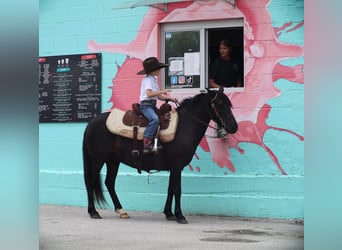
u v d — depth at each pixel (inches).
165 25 372.5
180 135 314.2
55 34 400.2
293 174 333.1
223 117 309.1
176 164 315.0
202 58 364.8
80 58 391.5
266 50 339.9
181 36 370.3
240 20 351.9
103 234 282.2
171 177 319.3
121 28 379.9
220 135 348.5
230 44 360.8
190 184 352.5
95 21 387.5
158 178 362.9
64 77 396.5
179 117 319.9
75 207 384.8
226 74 361.1
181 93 367.6
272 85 338.6
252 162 342.6
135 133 319.3
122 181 372.2
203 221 325.4
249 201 338.3
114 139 329.4
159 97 319.6
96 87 386.6
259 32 341.7
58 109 397.7
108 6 383.2
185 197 352.2
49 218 336.5
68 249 246.4
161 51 374.9
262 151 340.5
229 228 300.2
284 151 335.6
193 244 255.1
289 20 334.3
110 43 382.9
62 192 392.5
